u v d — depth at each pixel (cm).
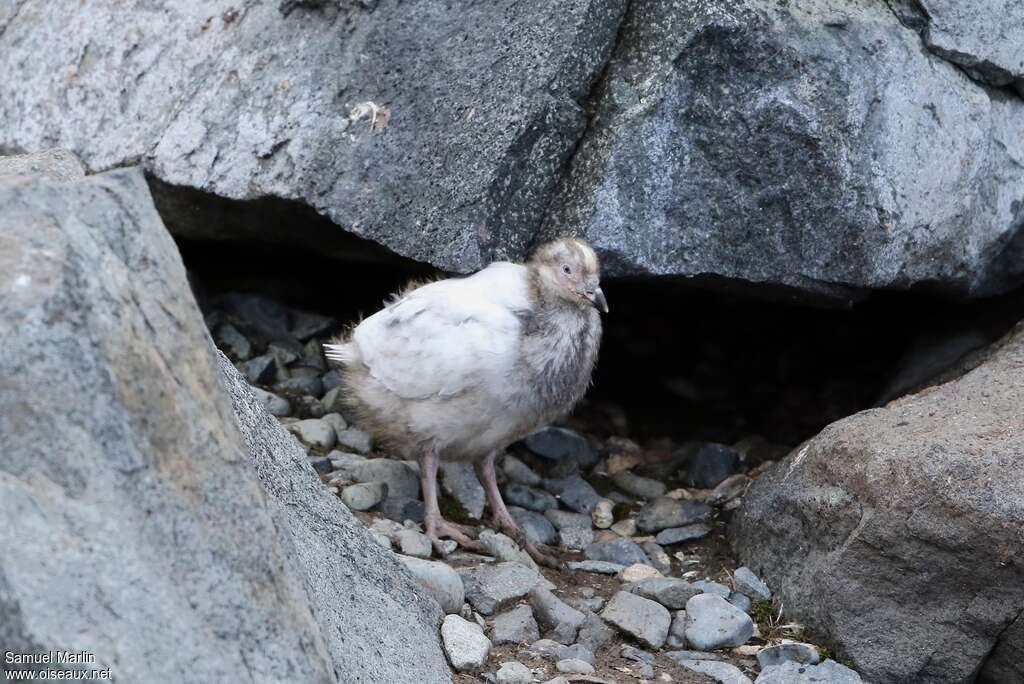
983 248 734
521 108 662
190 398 364
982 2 693
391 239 691
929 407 623
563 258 638
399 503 675
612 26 675
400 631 484
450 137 680
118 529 329
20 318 329
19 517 313
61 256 339
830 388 867
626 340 915
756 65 655
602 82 678
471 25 693
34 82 802
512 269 650
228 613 348
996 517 529
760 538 647
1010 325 797
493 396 630
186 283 385
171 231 821
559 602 585
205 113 743
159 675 320
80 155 773
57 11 811
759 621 605
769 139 659
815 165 659
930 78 687
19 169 493
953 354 790
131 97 769
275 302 884
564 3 668
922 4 688
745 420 853
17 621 302
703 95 660
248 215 778
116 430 336
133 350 348
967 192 709
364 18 721
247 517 364
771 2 664
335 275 921
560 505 736
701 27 650
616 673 543
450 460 681
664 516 716
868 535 564
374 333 659
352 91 713
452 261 668
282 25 745
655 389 888
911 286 716
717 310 917
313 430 735
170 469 349
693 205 670
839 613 574
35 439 326
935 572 548
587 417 849
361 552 499
